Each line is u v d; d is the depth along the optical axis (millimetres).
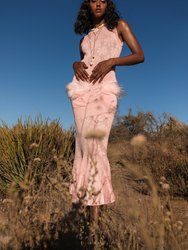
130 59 3604
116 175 5703
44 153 5641
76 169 3494
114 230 2848
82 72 3598
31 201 2793
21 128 6148
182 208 4922
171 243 2281
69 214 2715
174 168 6766
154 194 2100
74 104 3566
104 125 3406
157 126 11953
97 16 3729
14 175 5492
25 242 2523
